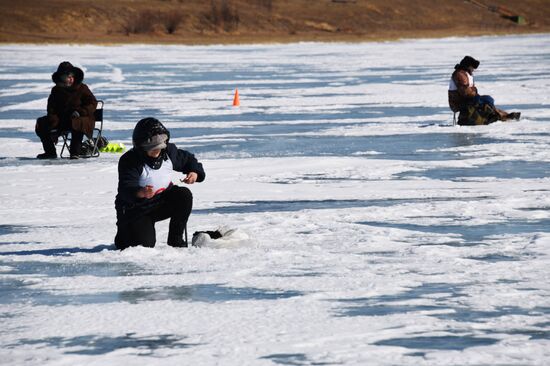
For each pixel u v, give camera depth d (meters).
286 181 33.88
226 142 46.88
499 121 53.78
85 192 31.89
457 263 19.84
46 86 91.75
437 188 31.45
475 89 52.97
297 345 14.23
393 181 33.34
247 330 15.05
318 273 19.08
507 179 33.34
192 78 103.75
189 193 21.80
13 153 44.41
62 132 42.38
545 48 178.25
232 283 18.33
